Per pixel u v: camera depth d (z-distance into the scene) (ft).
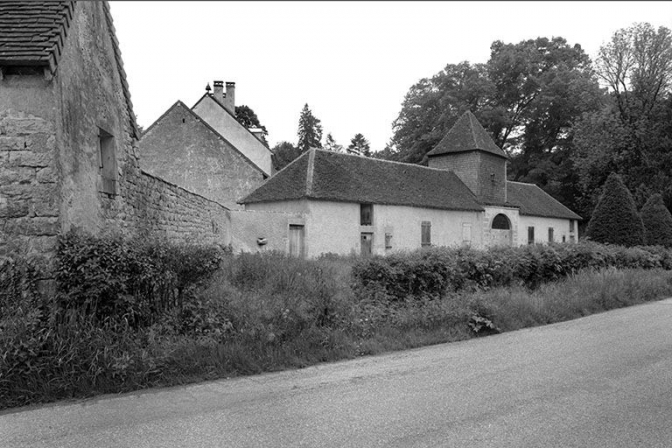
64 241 20.17
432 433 13.42
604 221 80.74
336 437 13.19
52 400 16.46
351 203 77.05
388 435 13.30
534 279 42.11
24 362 16.71
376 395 16.94
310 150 82.38
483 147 104.01
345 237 75.97
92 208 24.93
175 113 96.84
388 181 86.63
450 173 104.22
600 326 31.71
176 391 17.54
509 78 171.01
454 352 24.08
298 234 72.59
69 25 22.26
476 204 98.73
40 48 20.03
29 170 20.24
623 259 55.26
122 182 29.55
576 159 146.72
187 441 12.98
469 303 30.53
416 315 28.25
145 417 14.84
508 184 128.47
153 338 19.48
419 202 85.76
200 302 22.18
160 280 20.90
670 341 26.55
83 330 18.25
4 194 20.08
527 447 12.50
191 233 45.80
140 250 20.79
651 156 129.39
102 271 19.21
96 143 25.73
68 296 18.90
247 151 117.19
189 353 19.56
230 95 135.23
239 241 68.28
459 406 15.71
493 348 25.00
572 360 22.13
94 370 17.31
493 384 18.24
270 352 21.30
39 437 13.35
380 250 79.71
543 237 125.29
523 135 172.96
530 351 24.17
